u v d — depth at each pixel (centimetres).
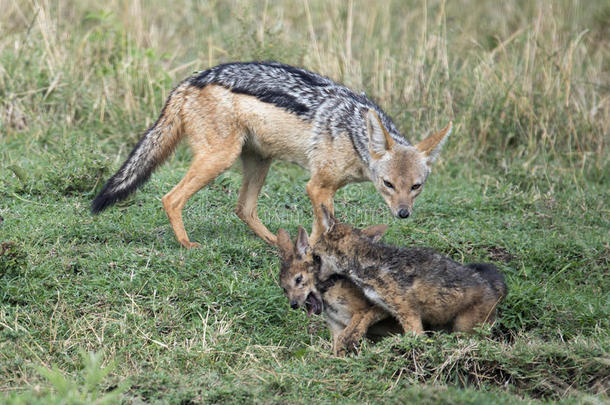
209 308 960
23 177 1242
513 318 984
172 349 876
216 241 1113
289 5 2152
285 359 894
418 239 1197
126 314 924
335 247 875
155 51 1780
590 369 823
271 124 1130
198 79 1159
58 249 1041
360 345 866
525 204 1374
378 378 811
